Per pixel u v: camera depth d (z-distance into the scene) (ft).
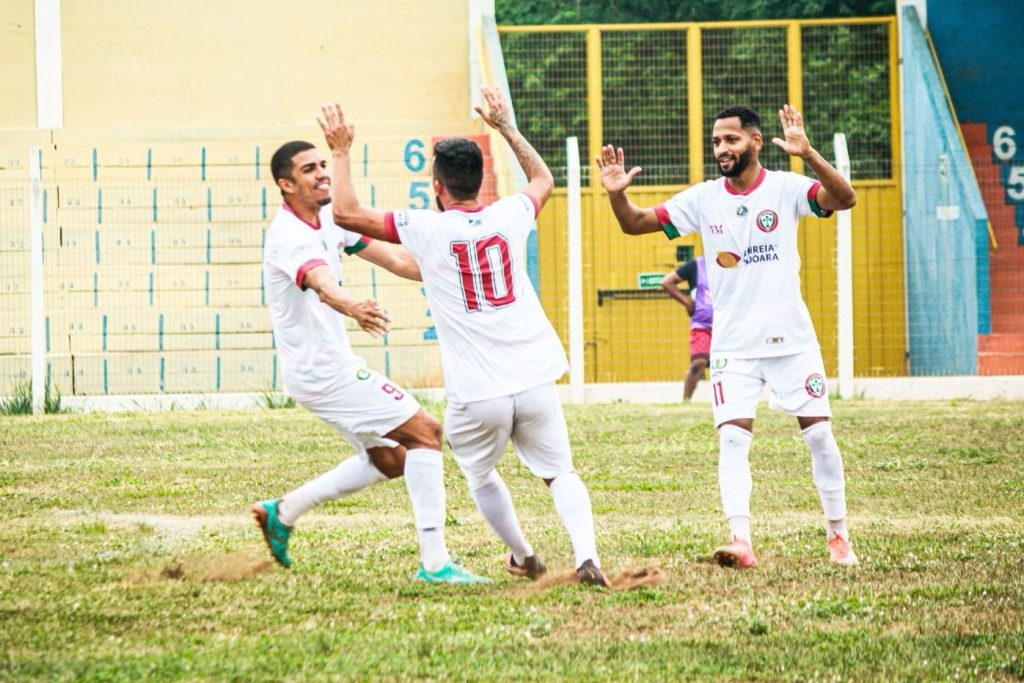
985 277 215.92
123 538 82.43
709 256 76.69
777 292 75.05
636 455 125.90
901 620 60.39
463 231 67.05
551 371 68.03
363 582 69.00
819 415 74.69
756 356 75.41
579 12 278.67
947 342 225.15
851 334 194.59
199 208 221.87
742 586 67.67
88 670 50.93
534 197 69.51
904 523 89.25
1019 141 252.21
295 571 71.87
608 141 251.60
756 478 111.45
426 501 69.77
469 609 62.54
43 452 128.36
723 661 53.36
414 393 189.16
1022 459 120.67
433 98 240.32
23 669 51.03
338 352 70.95
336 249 72.13
